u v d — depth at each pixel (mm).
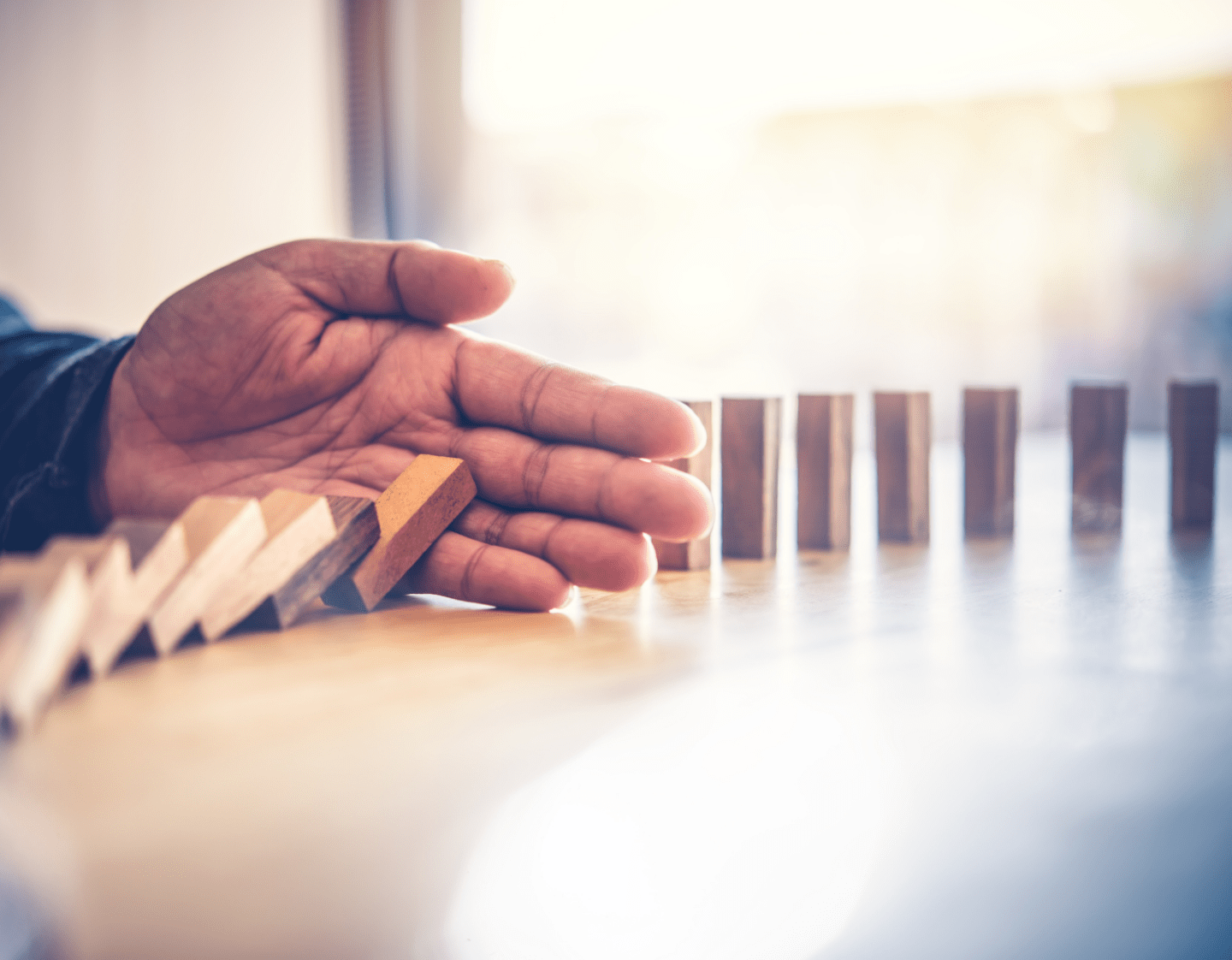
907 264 1447
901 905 285
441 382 574
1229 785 360
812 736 408
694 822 330
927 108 1415
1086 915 279
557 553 540
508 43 1517
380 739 404
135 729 417
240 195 1469
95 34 1407
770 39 1467
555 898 287
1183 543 630
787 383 1511
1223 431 1283
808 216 1479
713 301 1526
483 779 363
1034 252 1393
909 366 1462
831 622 522
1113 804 344
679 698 460
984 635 508
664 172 1524
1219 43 1280
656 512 533
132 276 1444
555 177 1539
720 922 274
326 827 325
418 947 265
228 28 1450
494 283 569
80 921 270
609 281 1553
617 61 1518
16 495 582
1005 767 375
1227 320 1310
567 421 552
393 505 547
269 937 265
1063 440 1296
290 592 518
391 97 1500
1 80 1380
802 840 316
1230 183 1293
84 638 473
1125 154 1340
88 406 587
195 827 325
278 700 457
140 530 500
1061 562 598
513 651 497
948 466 956
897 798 348
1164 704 445
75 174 1416
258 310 577
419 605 549
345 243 579
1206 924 272
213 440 595
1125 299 1358
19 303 1409
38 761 380
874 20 1423
